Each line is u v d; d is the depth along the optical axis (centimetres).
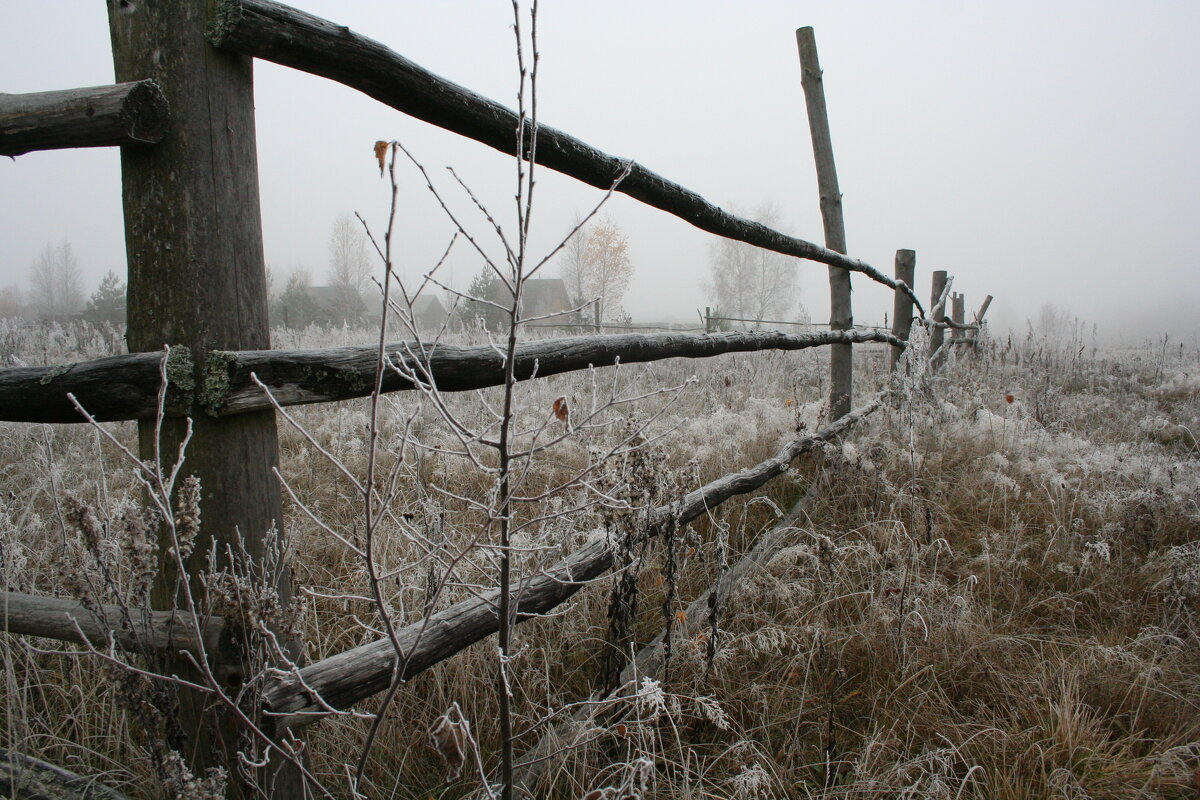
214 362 124
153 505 125
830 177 513
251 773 128
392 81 142
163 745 123
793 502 399
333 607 256
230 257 128
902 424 498
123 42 121
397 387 149
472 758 194
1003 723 228
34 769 144
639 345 239
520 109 102
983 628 270
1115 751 222
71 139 117
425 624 120
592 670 241
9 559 221
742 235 316
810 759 213
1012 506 400
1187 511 383
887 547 323
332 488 361
